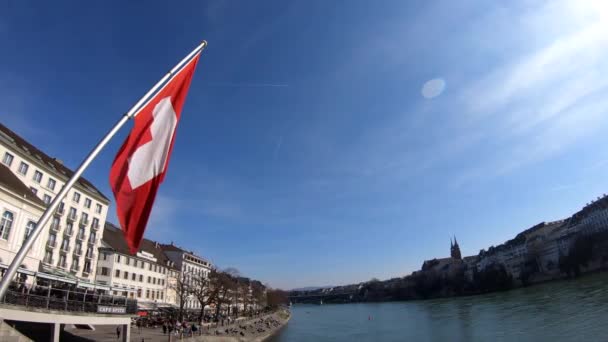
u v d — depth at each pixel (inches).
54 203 278.5
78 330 1519.4
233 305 4598.9
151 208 334.6
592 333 1797.5
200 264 4458.7
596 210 5649.6
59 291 1044.5
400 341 2315.5
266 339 2615.7
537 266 6481.3
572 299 3312.0
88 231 2516.0
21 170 1943.9
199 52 393.1
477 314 3393.2
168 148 354.9
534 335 1961.1
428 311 4576.8
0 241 1137.4
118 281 2778.1
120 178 331.0
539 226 7224.4
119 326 1443.2
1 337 689.0
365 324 3713.1
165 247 4094.5
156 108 361.7
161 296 3380.9
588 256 5398.6
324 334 2970.0
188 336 1686.8
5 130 2032.5
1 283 238.8
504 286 6560.0
